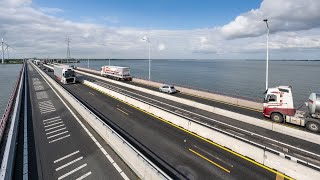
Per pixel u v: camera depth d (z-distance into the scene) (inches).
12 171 589.6
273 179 538.3
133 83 2475.4
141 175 553.0
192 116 1130.7
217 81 4099.4
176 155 672.4
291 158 617.6
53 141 798.5
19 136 849.5
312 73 5959.6
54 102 1480.1
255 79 4421.8
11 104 1352.1
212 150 706.2
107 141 777.6
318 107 879.7
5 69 7091.5
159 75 5408.5
